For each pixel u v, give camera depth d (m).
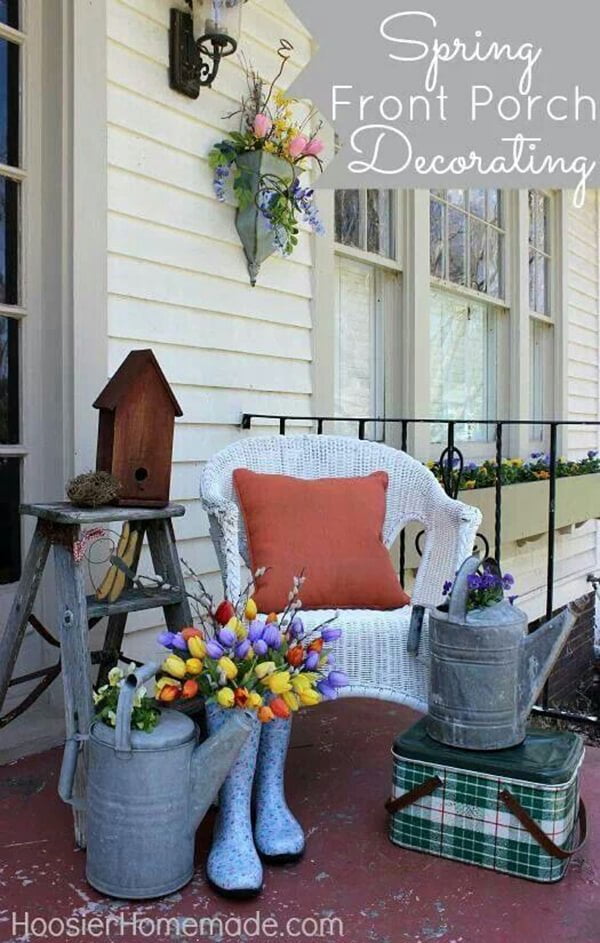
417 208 4.09
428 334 4.20
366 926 1.40
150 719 1.50
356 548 2.01
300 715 2.48
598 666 5.90
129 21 2.48
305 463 2.29
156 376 1.89
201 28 2.63
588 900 1.50
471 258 4.79
